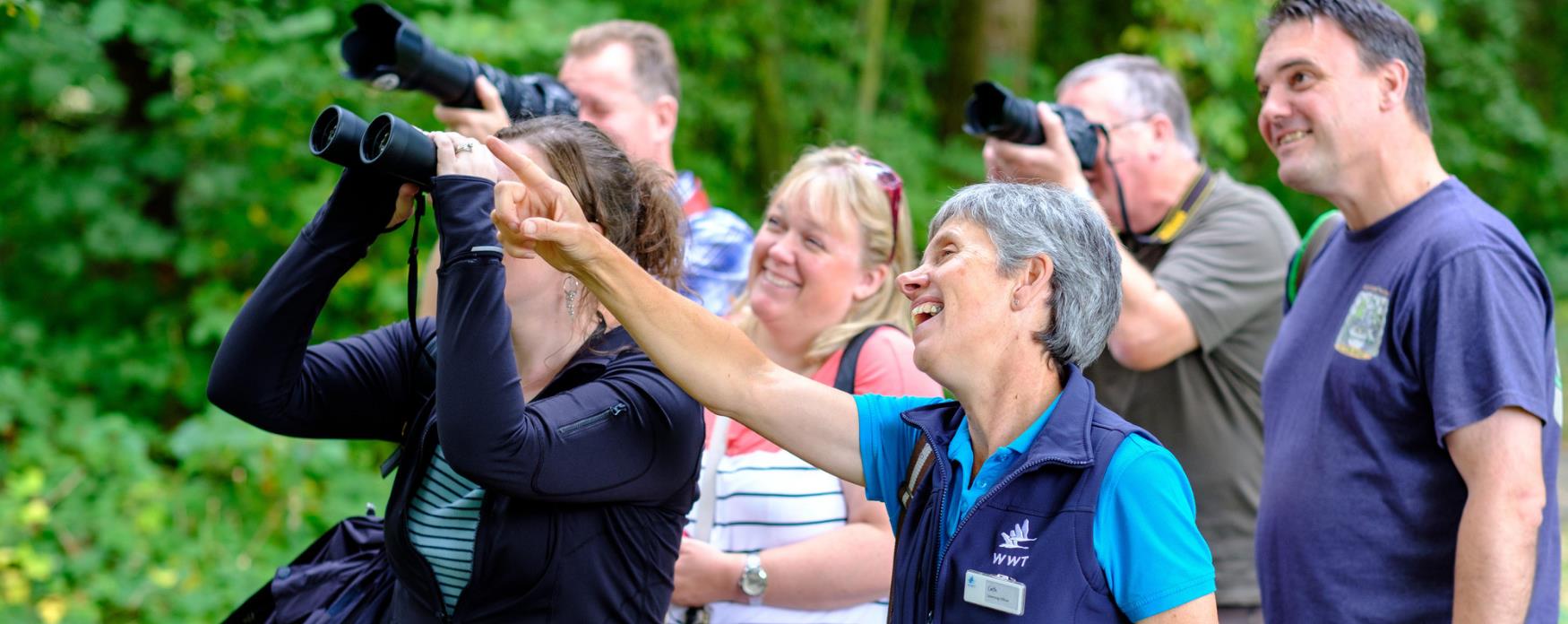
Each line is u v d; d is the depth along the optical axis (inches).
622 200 86.4
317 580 95.3
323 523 206.2
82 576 191.3
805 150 127.3
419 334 93.2
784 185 122.3
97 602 189.5
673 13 310.0
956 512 77.2
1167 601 71.7
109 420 218.2
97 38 232.5
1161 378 131.9
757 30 332.8
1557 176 474.0
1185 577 72.0
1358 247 108.5
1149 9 346.3
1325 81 106.7
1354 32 106.4
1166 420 132.3
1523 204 492.1
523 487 77.7
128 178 255.1
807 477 110.3
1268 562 110.0
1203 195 139.6
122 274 273.6
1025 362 77.5
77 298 263.7
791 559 106.7
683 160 317.7
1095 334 78.0
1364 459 102.8
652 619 86.0
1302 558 106.0
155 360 250.5
